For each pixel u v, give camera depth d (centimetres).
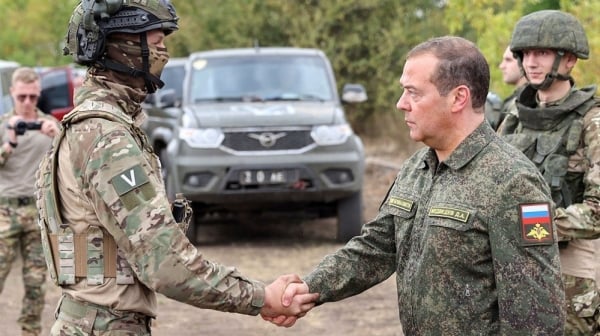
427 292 299
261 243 982
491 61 777
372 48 1980
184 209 308
